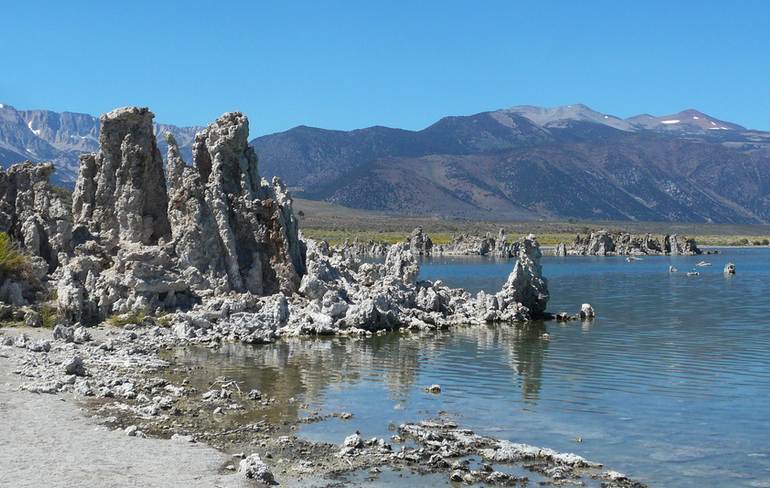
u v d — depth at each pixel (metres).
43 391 47.22
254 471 34.06
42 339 63.59
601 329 83.50
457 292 99.00
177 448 37.66
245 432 41.53
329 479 34.75
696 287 138.88
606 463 38.16
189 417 44.06
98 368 55.50
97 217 90.19
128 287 77.94
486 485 34.53
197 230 84.50
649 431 43.56
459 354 67.06
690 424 45.06
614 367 61.59
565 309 103.44
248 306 80.81
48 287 78.56
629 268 199.12
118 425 41.38
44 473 33.06
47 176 88.25
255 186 92.56
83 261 80.19
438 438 41.22
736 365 62.50
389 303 85.00
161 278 79.69
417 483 34.50
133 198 88.75
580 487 34.62
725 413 47.47
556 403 49.59
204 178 91.88
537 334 79.44
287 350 68.38
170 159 91.62
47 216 85.44
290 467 36.19
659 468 37.53
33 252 82.12
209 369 58.84
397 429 43.06
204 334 74.19
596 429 43.84
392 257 101.50
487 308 90.31
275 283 87.88
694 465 38.00
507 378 57.12
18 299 74.94
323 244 117.06
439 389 52.47
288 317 80.12
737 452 40.03
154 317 76.88
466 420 45.31
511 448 39.44
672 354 67.62
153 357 62.25
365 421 44.59
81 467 34.00
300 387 53.19
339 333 77.88
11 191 87.31
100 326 72.88
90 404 45.28
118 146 90.75
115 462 34.91
